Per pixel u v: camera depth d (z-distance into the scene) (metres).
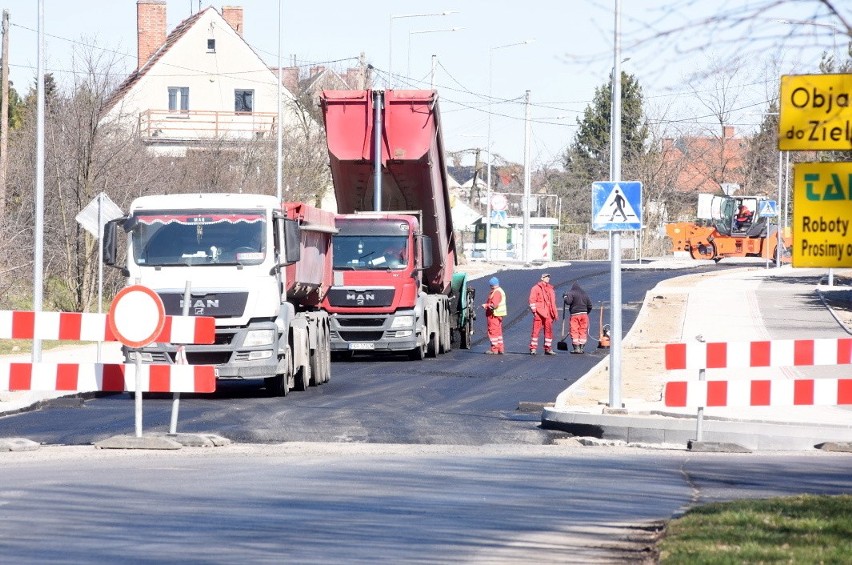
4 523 19.09
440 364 55.22
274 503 21.45
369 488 23.52
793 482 25.14
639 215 37.22
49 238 75.56
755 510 19.28
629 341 62.75
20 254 72.19
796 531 17.17
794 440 33.06
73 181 73.06
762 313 75.31
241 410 38.34
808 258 16.00
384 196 57.50
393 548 17.45
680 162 193.38
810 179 15.99
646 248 182.62
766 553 15.45
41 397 39.78
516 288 98.31
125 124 86.19
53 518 19.58
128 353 39.75
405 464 27.53
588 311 61.50
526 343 67.81
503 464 27.89
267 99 134.75
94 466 26.38
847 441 32.78
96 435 32.66
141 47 141.00
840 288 91.38
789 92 15.90
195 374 30.61
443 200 58.50
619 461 28.94
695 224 153.25
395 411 38.72
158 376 30.58
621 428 34.38
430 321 57.75
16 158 80.12
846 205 15.90
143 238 40.56
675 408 37.44
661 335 65.38
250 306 40.12
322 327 47.16
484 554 17.05
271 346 40.38
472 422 36.66
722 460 29.50
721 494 23.30
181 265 40.22
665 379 46.94
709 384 32.19
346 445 31.34
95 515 19.94
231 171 98.06
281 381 42.19
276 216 41.22
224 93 134.00
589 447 32.56
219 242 40.56
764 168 167.12
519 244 165.00
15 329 30.11
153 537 18.09
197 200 41.12
